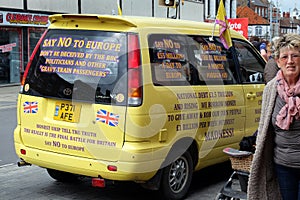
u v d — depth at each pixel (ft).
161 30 19.12
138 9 102.37
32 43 79.41
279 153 12.54
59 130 18.75
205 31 21.63
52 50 19.48
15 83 76.89
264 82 24.27
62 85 18.83
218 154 21.42
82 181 22.88
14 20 75.46
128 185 22.15
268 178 12.82
